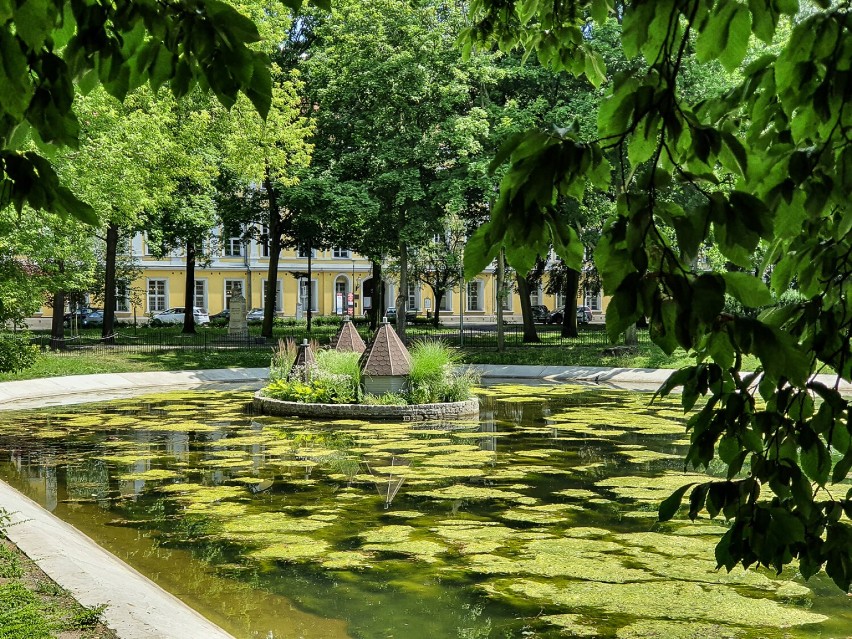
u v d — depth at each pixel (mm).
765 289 1933
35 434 15875
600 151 1963
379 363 18891
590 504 10000
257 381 27172
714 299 1897
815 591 6902
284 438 15375
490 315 63844
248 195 37531
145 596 5883
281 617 6312
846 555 2537
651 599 6668
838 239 2416
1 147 2445
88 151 19844
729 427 2537
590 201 26844
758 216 1954
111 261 32406
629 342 29953
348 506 10000
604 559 7758
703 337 2346
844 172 2355
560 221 2045
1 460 13188
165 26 2240
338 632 5996
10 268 20391
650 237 2064
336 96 31000
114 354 29047
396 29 29766
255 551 8117
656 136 2156
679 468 12266
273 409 18828
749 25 2150
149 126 21938
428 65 29469
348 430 16359
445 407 18297
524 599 6676
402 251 31453
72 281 22484
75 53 2320
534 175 1913
